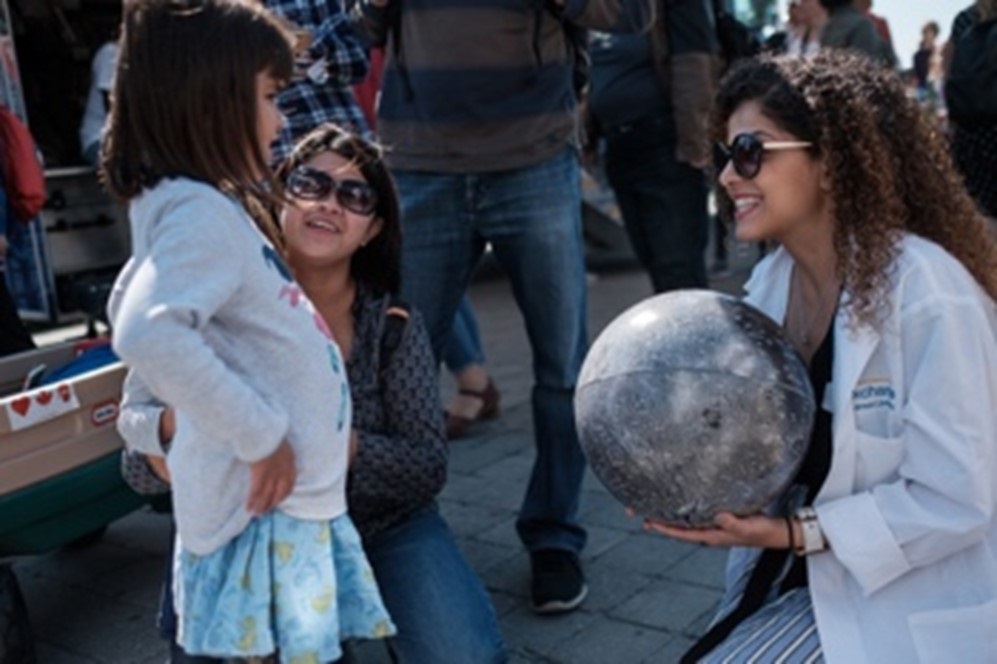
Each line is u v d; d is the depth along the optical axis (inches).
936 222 75.7
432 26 115.6
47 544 111.8
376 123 127.8
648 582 129.7
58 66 330.3
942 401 68.9
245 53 66.6
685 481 69.5
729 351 69.7
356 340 91.6
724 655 73.3
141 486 85.7
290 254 88.8
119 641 125.3
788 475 70.2
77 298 295.6
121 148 67.6
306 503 69.1
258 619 67.9
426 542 92.1
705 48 161.6
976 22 170.9
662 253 179.2
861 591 71.7
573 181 123.0
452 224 122.3
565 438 124.6
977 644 69.5
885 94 75.5
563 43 120.0
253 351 66.9
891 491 69.9
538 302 123.0
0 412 101.8
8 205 188.7
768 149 73.8
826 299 78.7
